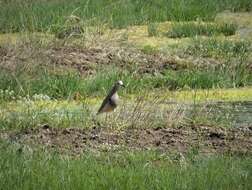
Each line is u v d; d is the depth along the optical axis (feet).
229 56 95.14
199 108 68.95
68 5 117.60
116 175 47.80
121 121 61.31
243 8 126.11
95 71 86.69
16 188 45.80
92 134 59.26
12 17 109.60
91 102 75.05
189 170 49.65
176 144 57.77
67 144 56.75
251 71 89.04
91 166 49.75
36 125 61.16
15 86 77.61
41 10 113.19
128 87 79.56
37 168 48.85
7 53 86.79
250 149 57.06
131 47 97.60
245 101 76.59
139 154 53.67
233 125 64.49
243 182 47.47
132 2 122.72
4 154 51.42
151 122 61.82
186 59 93.45
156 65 90.79
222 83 83.61
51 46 93.25
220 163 51.55
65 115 65.36
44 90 77.51
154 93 78.07
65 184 46.16
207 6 122.11
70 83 78.79
